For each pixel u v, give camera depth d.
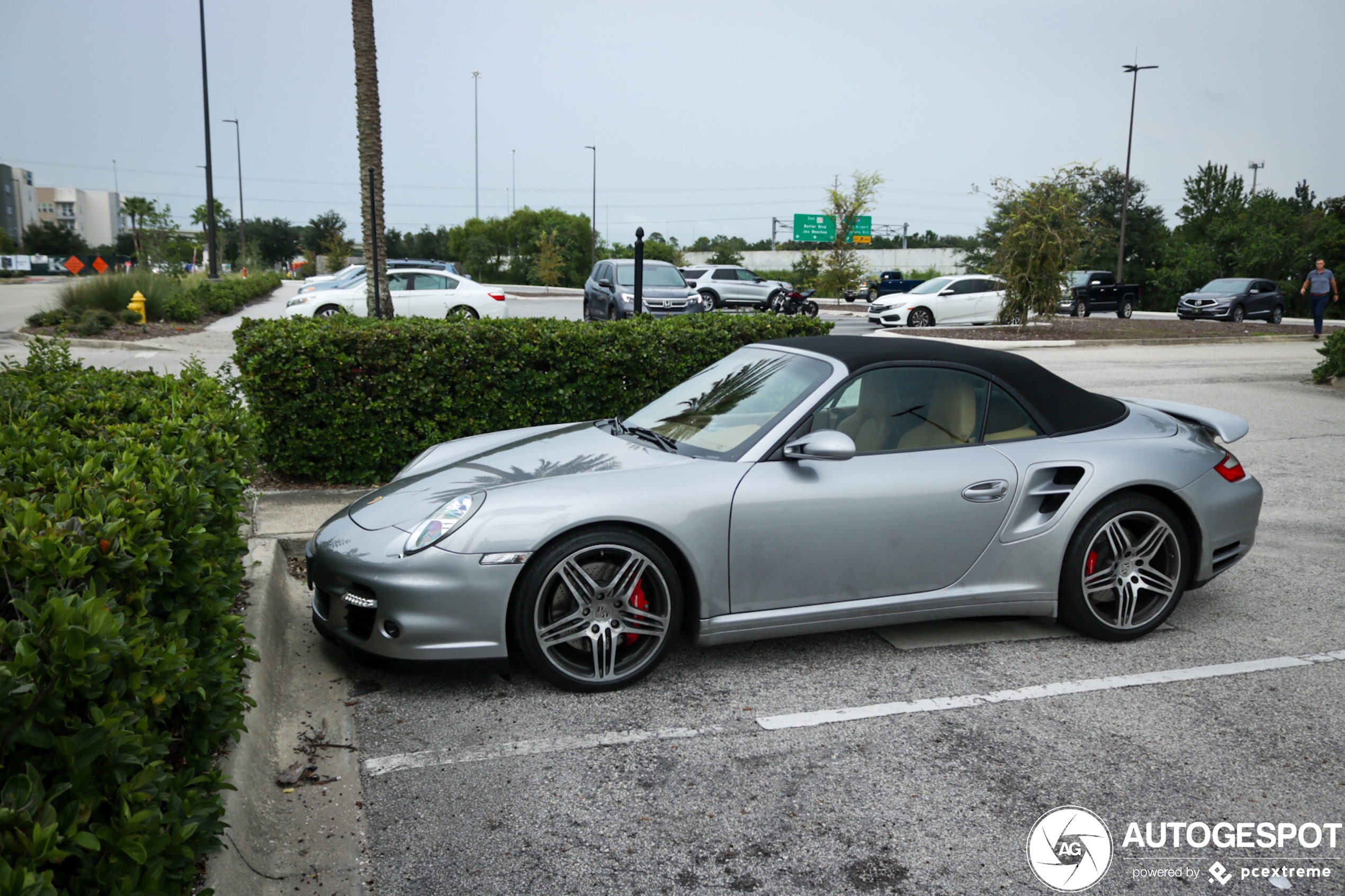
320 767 3.05
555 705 3.51
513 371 6.70
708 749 3.19
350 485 6.53
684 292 20.02
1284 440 9.11
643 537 3.54
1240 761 3.11
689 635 3.74
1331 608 4.64
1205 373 14.51
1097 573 4.09
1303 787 2.94
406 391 6.51
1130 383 13.21
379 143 11.37
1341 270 48.09
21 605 1.67
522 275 61.62
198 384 5.24
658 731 3.32
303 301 18.55
